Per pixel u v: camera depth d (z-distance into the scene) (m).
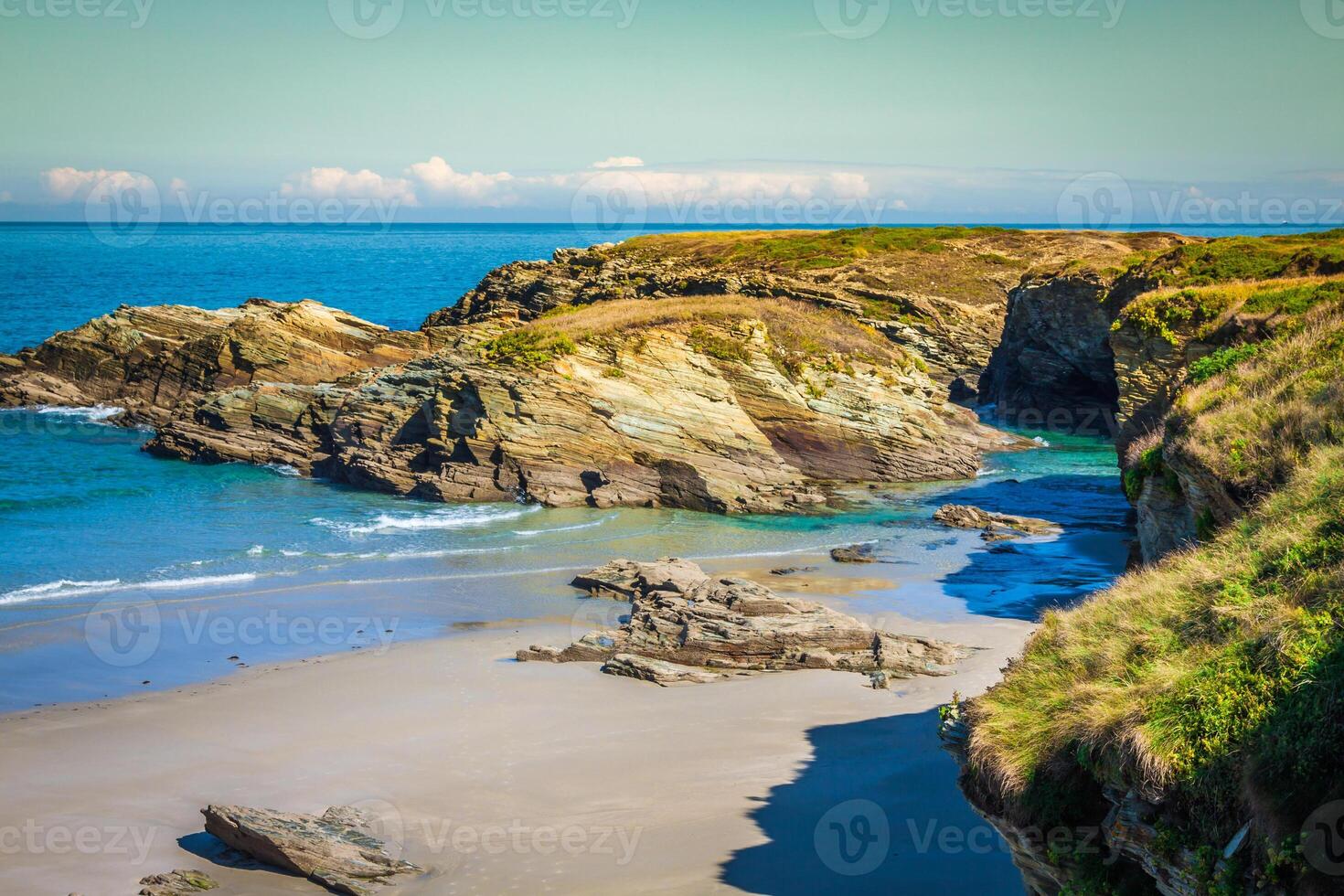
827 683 24.70
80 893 15.57
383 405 50.97
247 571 35.25
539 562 37.44
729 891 15.04
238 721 22.62
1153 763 10.69
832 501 48.81
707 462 49.53
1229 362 25.80
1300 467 16.72
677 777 19.44
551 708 23.42
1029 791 12.06
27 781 19.59
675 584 32.22
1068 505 48.34
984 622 29.98
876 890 14.94
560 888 15.33
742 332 54.72
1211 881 9.93
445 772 19.89
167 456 53.19
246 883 15.90
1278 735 10.15
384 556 37.69
